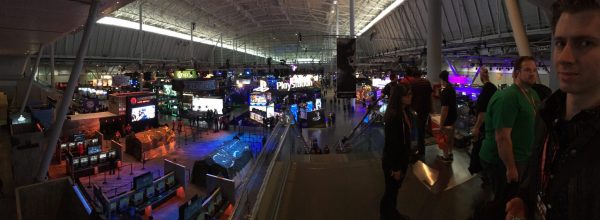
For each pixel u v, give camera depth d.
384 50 46.31
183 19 46.31
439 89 7.73
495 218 2.33
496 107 2.54
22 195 11.91
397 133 2.96
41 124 23.39
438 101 7.70
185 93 38.44
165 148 24.55
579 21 0.88
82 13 10.52
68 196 12.81
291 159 5.61
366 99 41.16
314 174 4.72
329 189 4.14
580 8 0.87
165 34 48.25
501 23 18.84
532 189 1.13
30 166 16.00
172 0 37.91
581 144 0.87
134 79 41.66
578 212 0.85
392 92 3.09
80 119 26.78
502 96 2.53
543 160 1.06
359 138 8.46
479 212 2.46
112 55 41.62
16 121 22.83
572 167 0.88
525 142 2.44
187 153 24.50
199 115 33.41
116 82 39.50
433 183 4.04
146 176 15.27
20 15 10.00
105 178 18.77
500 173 2.72
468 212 3.29
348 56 15.32
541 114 1.10
